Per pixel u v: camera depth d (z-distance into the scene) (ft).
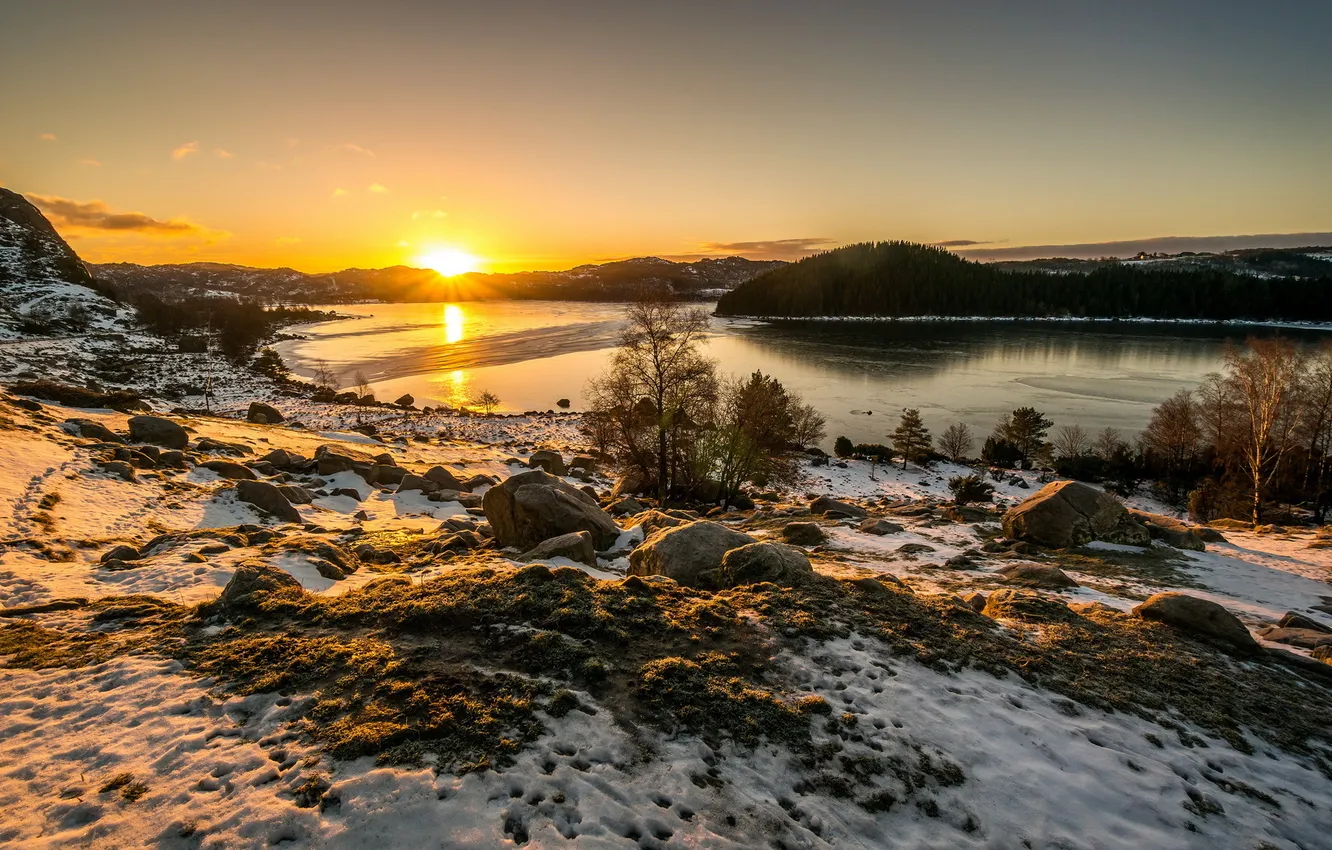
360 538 57.88
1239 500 138.92
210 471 78.02
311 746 20.13
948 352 444.14
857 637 30.32
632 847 17.25
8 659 25.50
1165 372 358.64
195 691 23.26
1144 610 38.19
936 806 20.35
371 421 223.51
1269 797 22.50
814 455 221.05
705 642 28.68
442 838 16.76
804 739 22.61
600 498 93.30
